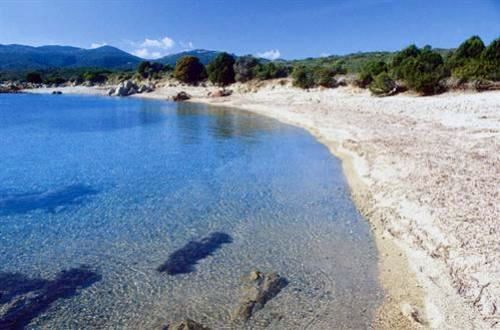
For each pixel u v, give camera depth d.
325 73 58.88
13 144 27.92
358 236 11.89
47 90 95.25
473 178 14.20
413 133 23.78
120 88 81.19
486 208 11.45
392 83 44.06
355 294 8.87
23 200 15.75
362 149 21.42
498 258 8.80
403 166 16.69
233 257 10.72
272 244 11.49
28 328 7.86
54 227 12.96
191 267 10.22
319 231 12.34
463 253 9.33
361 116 33.25
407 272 9.58
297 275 9.72
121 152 24.89
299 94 54.69
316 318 8.06
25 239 12.04
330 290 9.05
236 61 77.38
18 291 9.17
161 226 12.92
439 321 7.61
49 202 15.49
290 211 14.11
